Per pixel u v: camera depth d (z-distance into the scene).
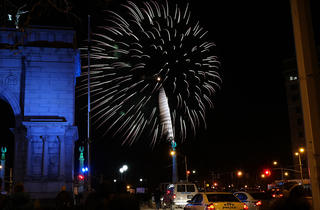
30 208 7.88
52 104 30.84
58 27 31.98
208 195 16.27
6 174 63.69
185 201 26.95
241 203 15.43
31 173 28.75
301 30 6.37
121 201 7.41
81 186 51.50
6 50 30.69
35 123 29.20
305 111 6.07
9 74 30.88
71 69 31.67
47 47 31.33
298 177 87.62
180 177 84.94
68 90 31.28
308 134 5.96
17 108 30.39
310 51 6.25
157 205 29.78
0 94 30.58
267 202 20.22
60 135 29.56
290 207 5.96
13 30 30.78
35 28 31.44
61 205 17.09
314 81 6.10
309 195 14.85
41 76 31.16
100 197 7.43
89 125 29.34
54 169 29.06
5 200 10.37
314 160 5.83
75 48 33.09
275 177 94.62
